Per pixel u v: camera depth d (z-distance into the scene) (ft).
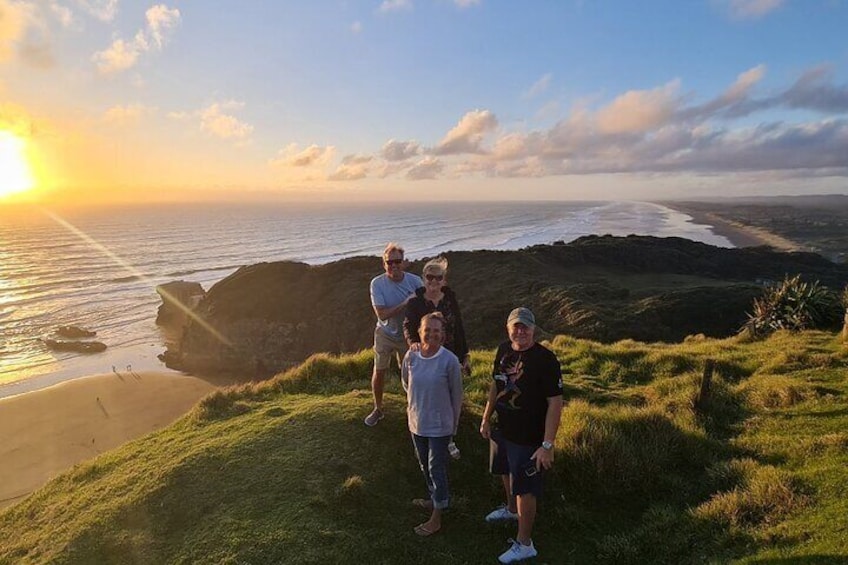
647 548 16.37
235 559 14.67
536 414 15.16
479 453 21.07
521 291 172.65
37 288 267.39
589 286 172.24
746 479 19.29
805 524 15.16
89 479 21.17
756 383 30.81
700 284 196.65
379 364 21.70
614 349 41.34
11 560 16.53
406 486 18.97
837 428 22.82
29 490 71.15
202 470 19.19
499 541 16.75
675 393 30.27
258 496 17.49
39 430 93.71
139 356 170.81
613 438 21.67
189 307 203.82
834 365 33.78
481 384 31.27
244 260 376.68
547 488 19.71
